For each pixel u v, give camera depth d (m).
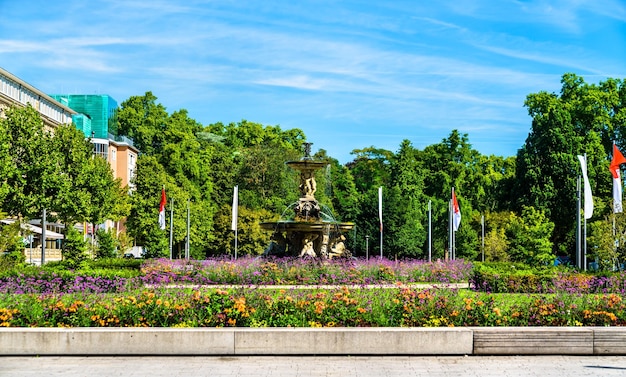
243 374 12.42
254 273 31.41
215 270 31.92
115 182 58.94
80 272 26.41
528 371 12.73
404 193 82.50
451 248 53.78
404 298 15.70
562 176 68.25
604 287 26.70
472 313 15.32
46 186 48.41
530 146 71.88
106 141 91.19
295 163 37.84
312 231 35.78
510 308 16.02
